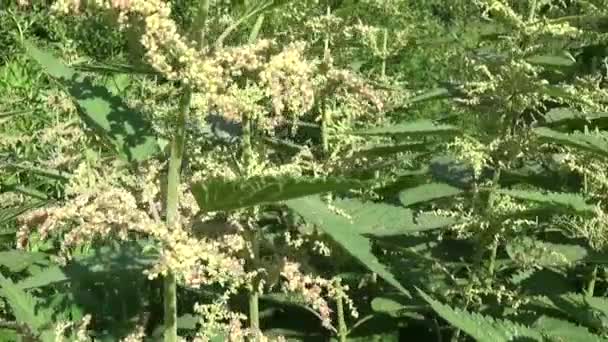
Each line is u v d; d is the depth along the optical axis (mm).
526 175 5184
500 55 5074
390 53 5809
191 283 2787
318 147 4812
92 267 3742
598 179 4648
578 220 4688
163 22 2676
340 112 4695
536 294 4816
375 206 4188
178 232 2826
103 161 3953
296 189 2441
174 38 2691
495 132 4844
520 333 3793
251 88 2924
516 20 4887
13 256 4961
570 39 5500
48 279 3770
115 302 4172
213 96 2750
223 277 2945
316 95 4000
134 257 3766
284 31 4395
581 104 5047
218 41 2912
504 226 4453
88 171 3318
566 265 4688
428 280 4770
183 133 2900
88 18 2855
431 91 5148
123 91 5641
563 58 5168
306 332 4934
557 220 4758
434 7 8359
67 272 3762
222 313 3354
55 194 5953
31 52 3002
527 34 4867
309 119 5273
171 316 2994
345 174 4508
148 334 4516
